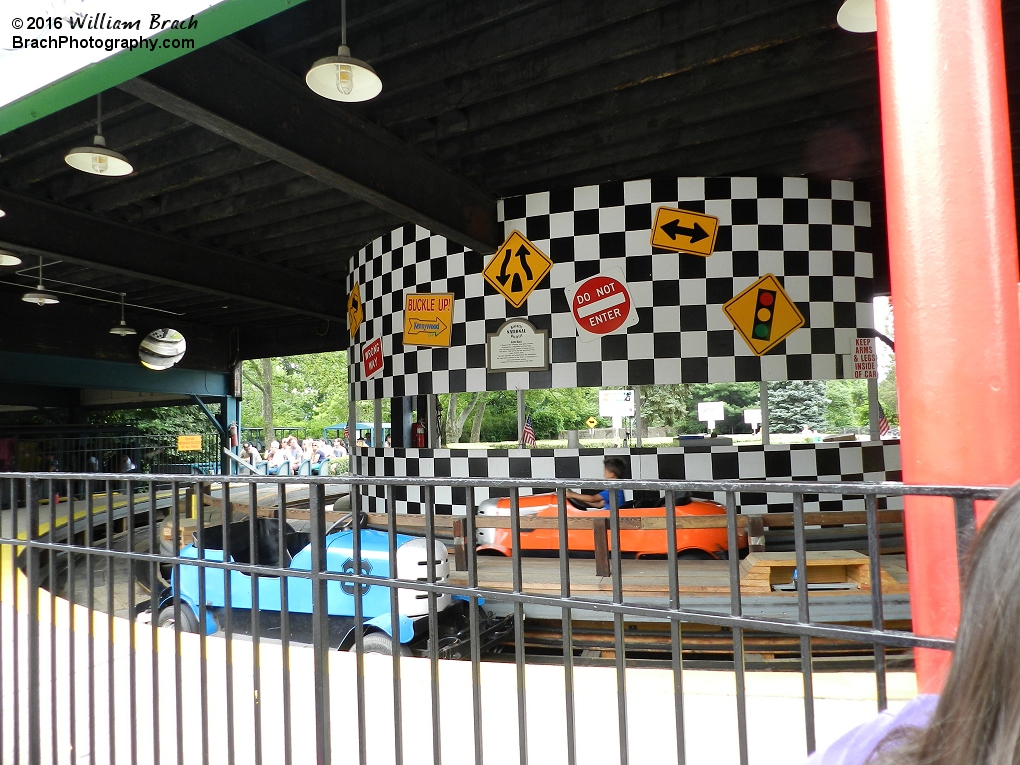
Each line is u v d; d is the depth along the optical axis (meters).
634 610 1.39
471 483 1.56
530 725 2.38
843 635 1.19
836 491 1.22
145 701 2.80
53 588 2.23
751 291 5.95
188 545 4.73
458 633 3.99
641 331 6.01
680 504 5.13
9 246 6.24
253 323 13.56
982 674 0.52
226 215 6.89
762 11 3.83
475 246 6.25
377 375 7.66
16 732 2.29
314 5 4.00
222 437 14.03
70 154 4.44
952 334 1.57
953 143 1.57
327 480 1.74
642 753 2.12
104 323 11.82
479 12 3.88
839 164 5.78
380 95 4.63
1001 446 1.54
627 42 4.14
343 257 8.87
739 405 20.22
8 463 12.16
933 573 1.61
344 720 2.52
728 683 2.65
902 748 0.58
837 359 6.05
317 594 1.74
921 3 1.61
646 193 6.02
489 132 5.37
